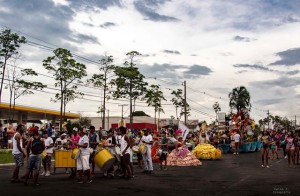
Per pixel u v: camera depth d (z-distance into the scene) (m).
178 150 22.92
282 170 19.28
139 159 20.41
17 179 13.56
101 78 40.44
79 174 13.62
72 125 39.50
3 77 32.81
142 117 76.69
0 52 31.94
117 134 16.72
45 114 70.88
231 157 30.84
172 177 15.86
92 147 15.49
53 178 14.90
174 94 66.62
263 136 21.55
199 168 20.62
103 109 42.22
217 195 11.09
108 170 15.30
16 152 13.44
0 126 30.06
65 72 35.31
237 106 79.31
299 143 22.28
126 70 42.22
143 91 44.22
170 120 77.50
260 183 13.91
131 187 12.62
